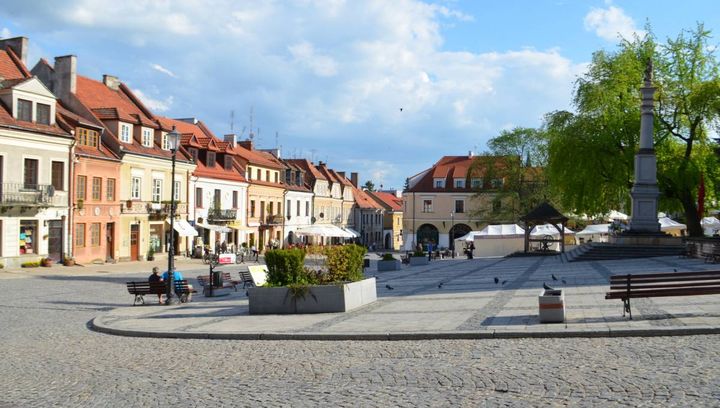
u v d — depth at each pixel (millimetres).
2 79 40562
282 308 17812
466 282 25641
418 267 41844
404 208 91250
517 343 11945
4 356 13203
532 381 9062
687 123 40625
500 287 22344
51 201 41062
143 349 13547
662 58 41094
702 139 40188
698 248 30297
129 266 44906
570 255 39000
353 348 12430
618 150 40781
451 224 89375
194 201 57594
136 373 11008
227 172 63906
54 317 19766
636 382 8734
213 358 12125
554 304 13422
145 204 50812
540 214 49156
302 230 67000
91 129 45781
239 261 55938
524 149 74188
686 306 14781
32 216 40219
